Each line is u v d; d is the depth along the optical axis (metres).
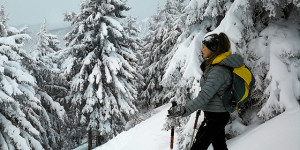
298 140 1.96
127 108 15.95
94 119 15.80
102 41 14.53
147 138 7.30
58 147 16.89
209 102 1.98
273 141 2.21
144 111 26.44
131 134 9.45
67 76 15.57
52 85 16.30
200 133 2.08
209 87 1.83
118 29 15.41
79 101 15.37
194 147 2.07
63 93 17.41
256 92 3.70
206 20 5.01
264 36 3.82
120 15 16.77
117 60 14.98
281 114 2.95
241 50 3.67
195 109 1.84
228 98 1.92
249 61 3.77
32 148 10.50
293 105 3.06
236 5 3.82
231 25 3.74
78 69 16.14
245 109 3.95
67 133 19.83
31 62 12.22
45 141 14.20
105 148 9.23
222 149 2.14
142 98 27.02
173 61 4.97
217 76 1.84
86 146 19.64
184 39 5.42
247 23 3.85
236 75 1.88
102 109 15.77
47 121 14.32
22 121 9.62
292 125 2.27
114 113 15.94
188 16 4.97
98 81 14.39
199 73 4.29
